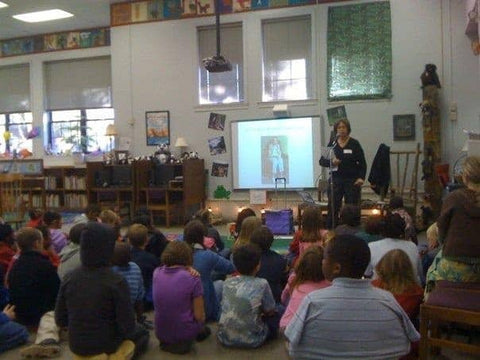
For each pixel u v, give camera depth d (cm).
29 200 932
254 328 310
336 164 588
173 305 303
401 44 812
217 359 299
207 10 906
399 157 813
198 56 921
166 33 933
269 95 889
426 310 254
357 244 157
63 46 1070
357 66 831
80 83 1071
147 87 948
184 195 848
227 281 319
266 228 354
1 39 1116
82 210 991
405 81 812
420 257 365
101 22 1023
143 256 388
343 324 151
